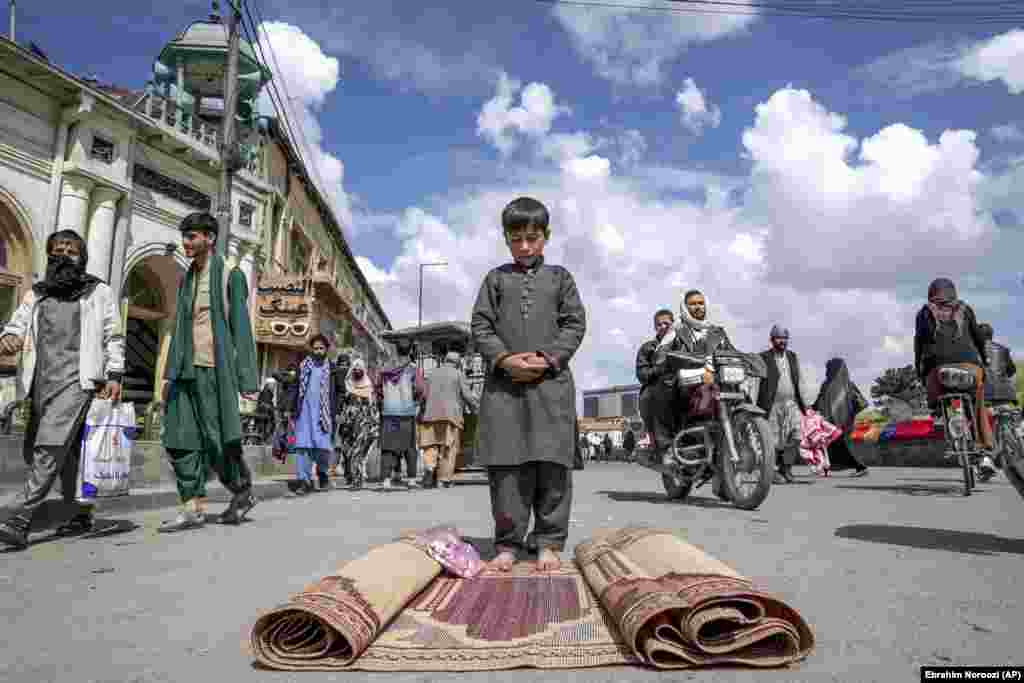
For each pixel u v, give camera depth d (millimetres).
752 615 1903
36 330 4023
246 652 1976
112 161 14391
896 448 13734
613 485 9633
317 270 25750
